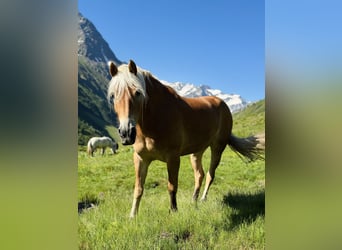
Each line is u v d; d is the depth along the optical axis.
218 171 7.62
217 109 5.44
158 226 3.48
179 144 4.17
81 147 15.48
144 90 3.53
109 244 3.08
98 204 4.91
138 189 4.03
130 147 13.77
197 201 4.84
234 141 5.88
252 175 7.12
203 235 3.32
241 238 3.22
